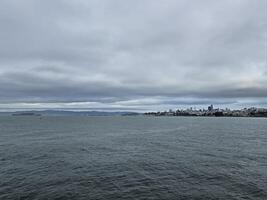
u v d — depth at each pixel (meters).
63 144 59.06
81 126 141.00
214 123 186.00
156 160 39.34
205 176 29.61
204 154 45.06
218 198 22.42
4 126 135.25
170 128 124.19
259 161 38.62
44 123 178.00
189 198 22.48
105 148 52.91
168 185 26.08
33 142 62.59
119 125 154.75
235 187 25.34
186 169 33.22
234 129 116.25
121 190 24.52
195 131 103.69
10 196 22.59
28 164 35.88
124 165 35.59
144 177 29.19
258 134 88.69
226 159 40.19
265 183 26.66
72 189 24.62
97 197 22.66
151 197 22.75
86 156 42.88
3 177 28.59
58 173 30.73
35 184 26.06
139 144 60.09
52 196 22.72
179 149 51.44
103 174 30.44
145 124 169.38
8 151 47.59
